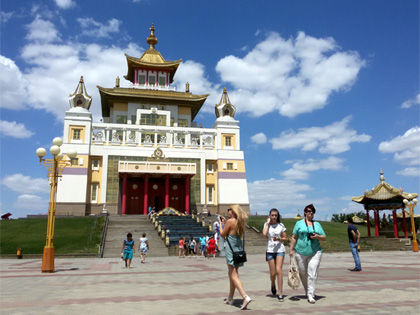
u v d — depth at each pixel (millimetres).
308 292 8680
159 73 76500
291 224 52281
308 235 9062
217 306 8234
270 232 9445
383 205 44750
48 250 18219
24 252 32844
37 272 18359
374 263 21359
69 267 21422
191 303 8672
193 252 33406
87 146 60281
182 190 64000
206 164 67250
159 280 13969
